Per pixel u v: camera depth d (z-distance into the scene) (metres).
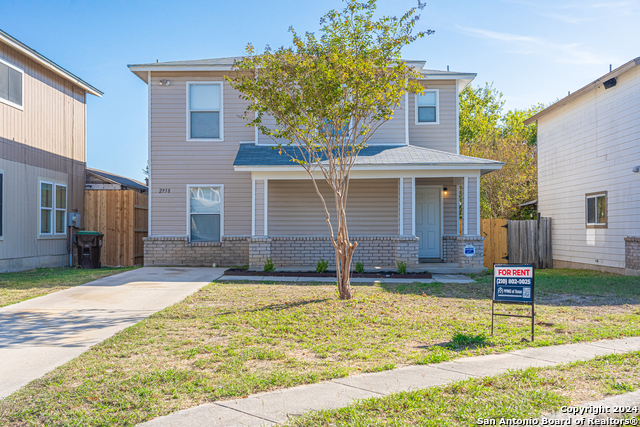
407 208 13.81
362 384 4.64
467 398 4.25
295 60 8.88
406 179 13.84
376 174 13.85
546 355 5.62
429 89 16.72
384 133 15.68
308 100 9.08
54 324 7.32
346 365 5.31
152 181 15.66
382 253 15.12
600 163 14.90
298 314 7.92
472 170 13.77
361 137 15.36
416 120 16.67
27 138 14.45
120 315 7.98
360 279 12.42
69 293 9.92
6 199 13.48
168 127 15.70
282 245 15.08
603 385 4.57
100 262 16.36
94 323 7.40
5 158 13.43
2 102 13.30
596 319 7.71
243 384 4.64
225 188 15.72
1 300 9.10
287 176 13.92
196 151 15.70
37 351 5.89
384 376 4.89
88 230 16.80
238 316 7.80
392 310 8.33
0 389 4.66
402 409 4.03
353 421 3.78
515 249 17.41
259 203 13.95
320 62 8.77
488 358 5.52
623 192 13.69
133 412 4.05
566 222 17.02
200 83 15.73
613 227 14.22
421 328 7.09
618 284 11.46
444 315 8.00
